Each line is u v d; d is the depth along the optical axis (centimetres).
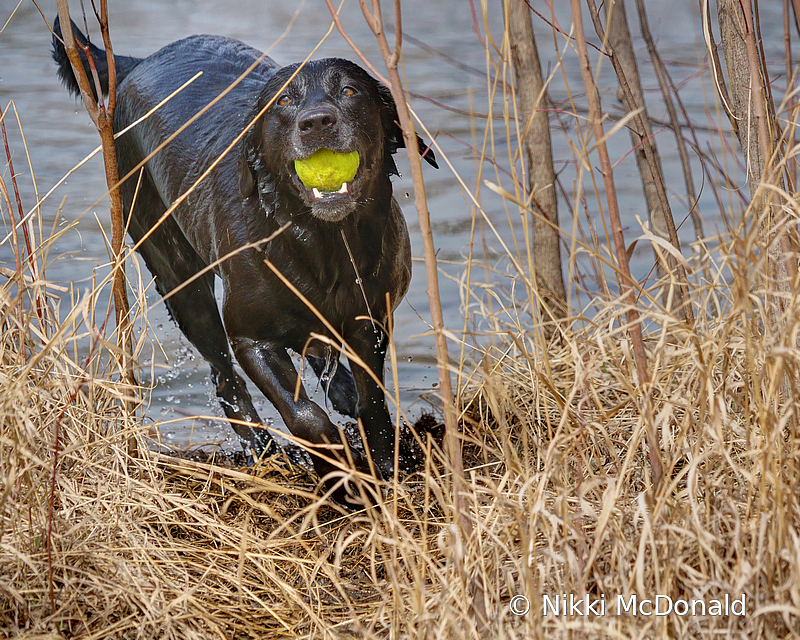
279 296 835
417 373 1077
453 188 1725
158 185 996
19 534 594
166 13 4281
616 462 600
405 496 607
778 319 578
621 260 559
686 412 566
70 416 689
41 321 740
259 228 836
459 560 511
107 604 577
